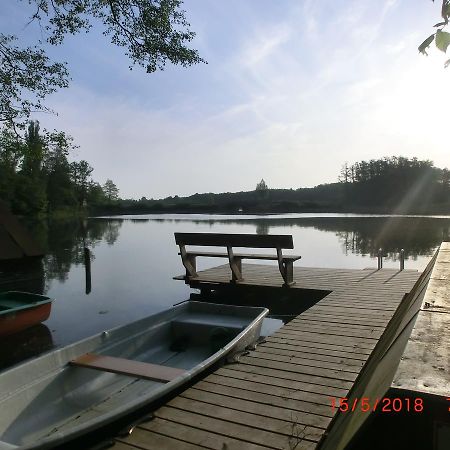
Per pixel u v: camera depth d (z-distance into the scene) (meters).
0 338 6.72
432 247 19.64
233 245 8.64
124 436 2.71
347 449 0.95
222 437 2.67
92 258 18.05
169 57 10.59
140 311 8.84
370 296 7.01
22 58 11.21
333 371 3.71
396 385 0.89
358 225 35.53
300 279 9.00
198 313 6.09
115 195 83.25
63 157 15.05
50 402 3.68
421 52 1.61
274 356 4.14
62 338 7.07
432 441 0.88
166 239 27.70
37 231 35.75
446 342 1.16
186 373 3.51
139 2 10.04
